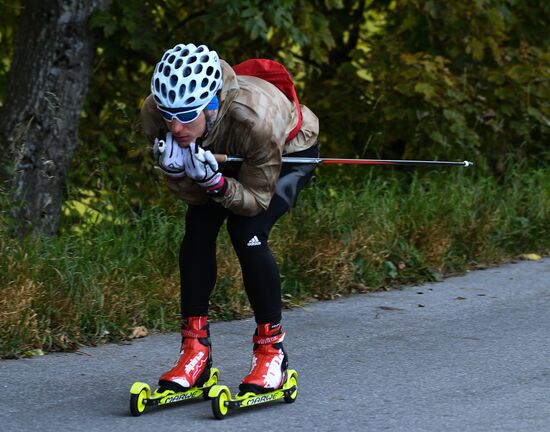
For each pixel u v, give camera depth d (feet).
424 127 64.64
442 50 68.74
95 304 40.04
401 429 28.78
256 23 57.52
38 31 57.36
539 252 58.85
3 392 32.37
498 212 58.29
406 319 43.37
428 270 51.60
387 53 67.51
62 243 44.73
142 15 59.82
